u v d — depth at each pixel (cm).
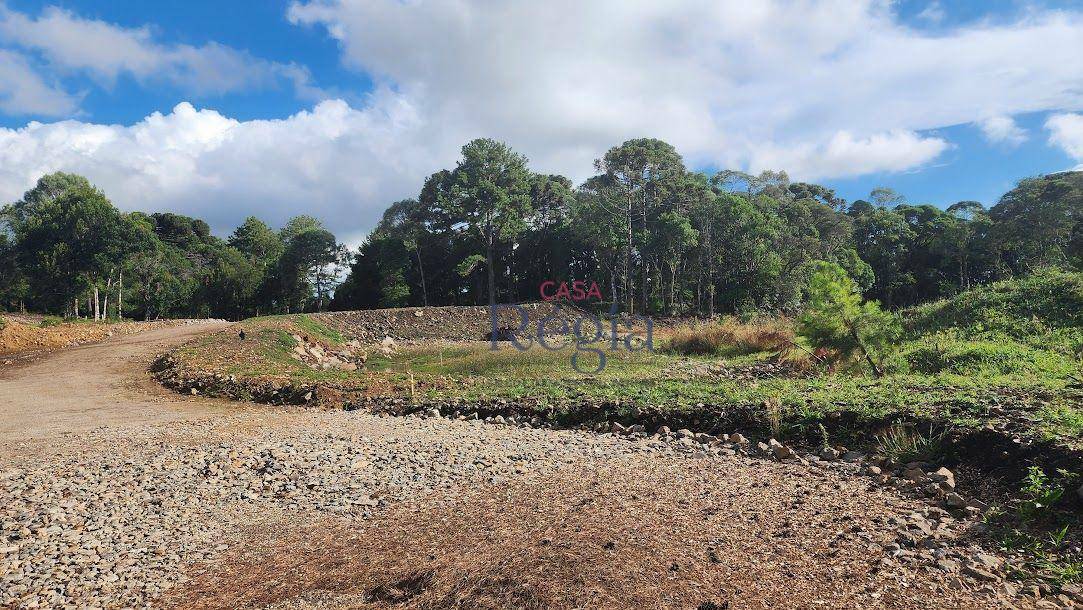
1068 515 487
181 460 776
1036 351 1172
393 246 5388
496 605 392
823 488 616
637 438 873
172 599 439
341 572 469
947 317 1684
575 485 650
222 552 518
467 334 3728
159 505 625
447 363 1883
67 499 631
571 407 1026
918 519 523
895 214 6462
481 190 5081
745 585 411
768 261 4984
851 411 781
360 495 650
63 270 4909
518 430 966
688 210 5412
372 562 483
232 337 2200
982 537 488
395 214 6200
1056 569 427
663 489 627
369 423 1042
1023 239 5544
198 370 1584
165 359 1831
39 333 2528
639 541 484
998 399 739
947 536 491
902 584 415
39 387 1518
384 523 569
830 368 1268
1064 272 1795
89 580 465
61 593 446
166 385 1522
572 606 383
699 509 564
